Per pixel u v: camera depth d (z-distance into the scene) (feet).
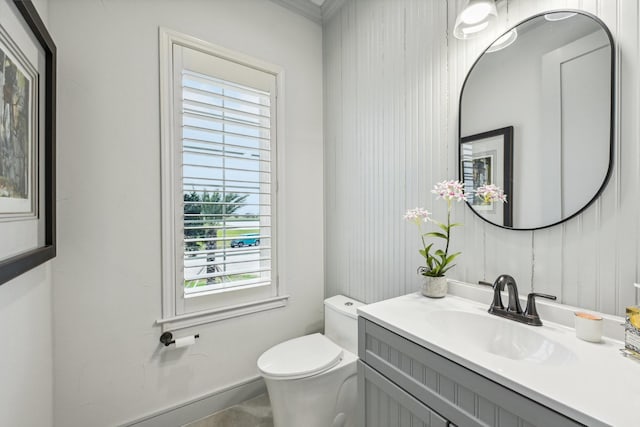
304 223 6.80
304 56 6.78
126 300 4.65
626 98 2.70
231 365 5.70
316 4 6.69
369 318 3.45
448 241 4.08
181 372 5.15
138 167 4.75
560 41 3.13
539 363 2.72
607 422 1.65
